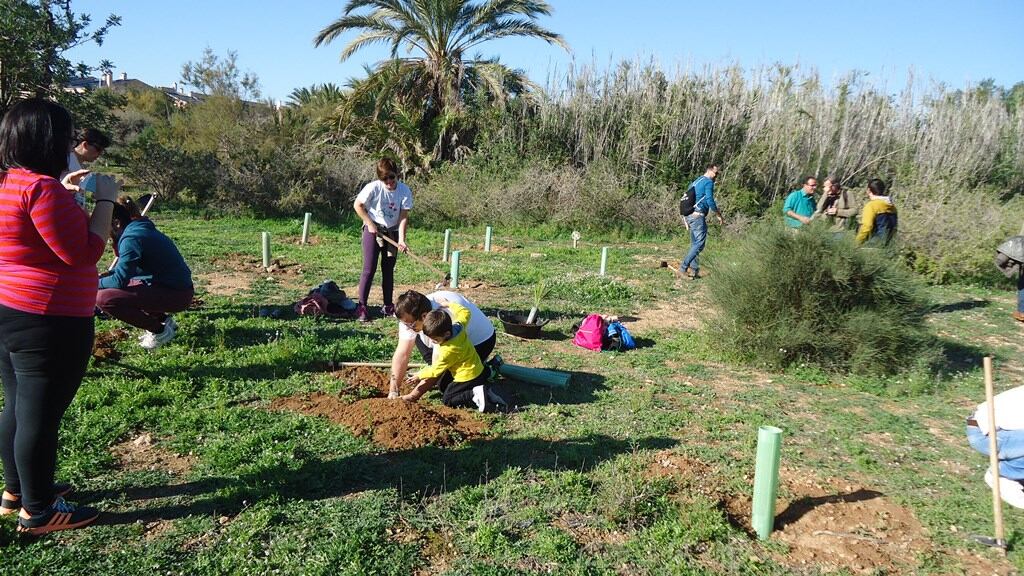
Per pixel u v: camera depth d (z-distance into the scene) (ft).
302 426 15.60
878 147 68.90
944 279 41.63
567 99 71.77
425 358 18.99
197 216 58.70
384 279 25.86
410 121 73.51
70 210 9.91
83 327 10.54
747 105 69.15
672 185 65.87
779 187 66.95
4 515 11.17
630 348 24.29
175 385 17.29
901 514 13.46
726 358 23.30
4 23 50.26
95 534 11.18
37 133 9.84
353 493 12.88
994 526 13.00
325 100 92.99
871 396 20.48
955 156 68.85
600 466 14.51
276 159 62.08
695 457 15.39
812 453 16.11
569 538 11.86
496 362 19.26
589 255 47.67
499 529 11.96
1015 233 41.78
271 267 35.86
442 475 13.71
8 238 9.77
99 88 60.29
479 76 75.46
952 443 17.11
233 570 10.56
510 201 63.41
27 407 10.33
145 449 14.23
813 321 22.54
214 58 108.47
